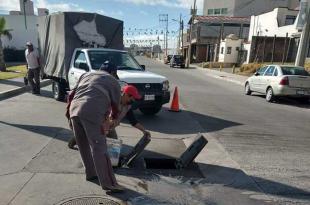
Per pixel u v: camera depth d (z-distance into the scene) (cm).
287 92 1396
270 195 468
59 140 654
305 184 511
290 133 848
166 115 998
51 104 1059
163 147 659
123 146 645
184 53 6981
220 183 501
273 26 4097
